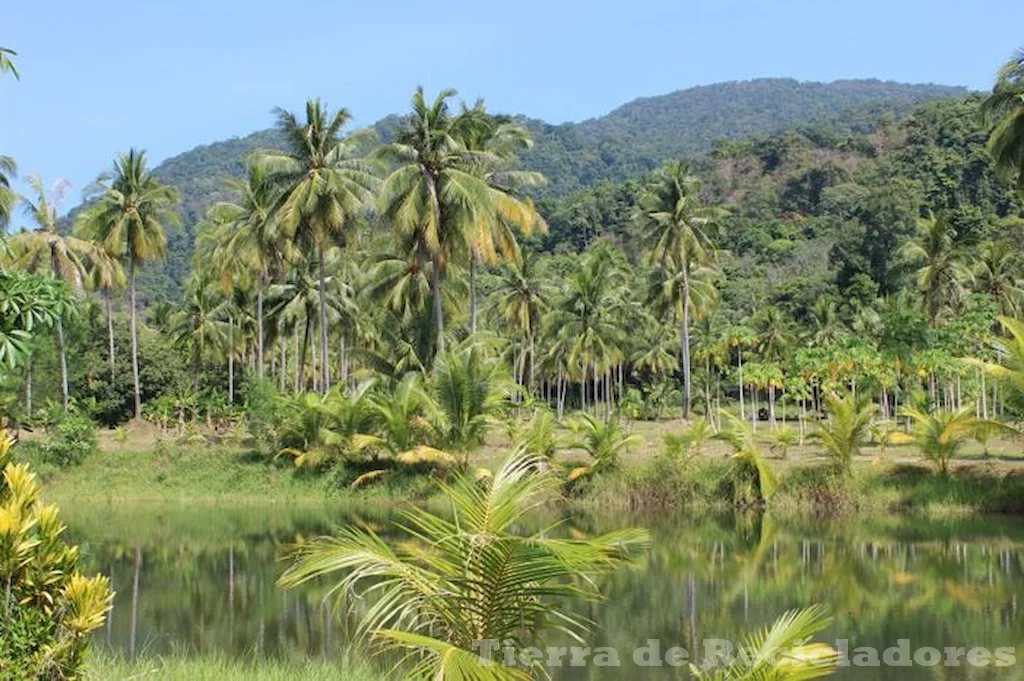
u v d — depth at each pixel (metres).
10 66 8.13
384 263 43.72
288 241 43.25
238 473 41.75
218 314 64.38
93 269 54.22
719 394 84.38
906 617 17.67
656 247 56.44
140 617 18.47
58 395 53.44
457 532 6.34
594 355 66.88
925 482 32.94
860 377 54.00
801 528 29.69
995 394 50.47
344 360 67.06
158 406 53.25
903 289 69.38
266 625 17.64
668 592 20.22
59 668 6.82
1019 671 14.00
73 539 29.55
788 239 108.62
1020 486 31.92
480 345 38.72
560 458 39.06
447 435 37.66
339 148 40.72
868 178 114.62
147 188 53.97
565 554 6.01
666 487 35.12
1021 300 58.06
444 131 37.72
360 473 40.31
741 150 138.62
